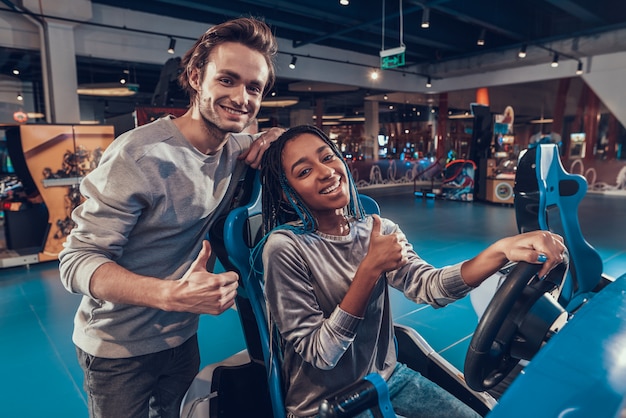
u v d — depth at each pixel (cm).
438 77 1326
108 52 799
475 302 152
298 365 98
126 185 90
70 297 363
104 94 944
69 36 735
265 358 101
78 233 90
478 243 530
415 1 730
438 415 101
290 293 91
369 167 1359
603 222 656
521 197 159
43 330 295
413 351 126
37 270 455
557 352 63
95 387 105
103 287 82
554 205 167
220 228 105
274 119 1202
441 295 102
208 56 94
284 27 937
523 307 89
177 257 105
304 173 97
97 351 102
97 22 781
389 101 1362
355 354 99
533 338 88
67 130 477
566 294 169
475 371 91
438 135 1412
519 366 128
